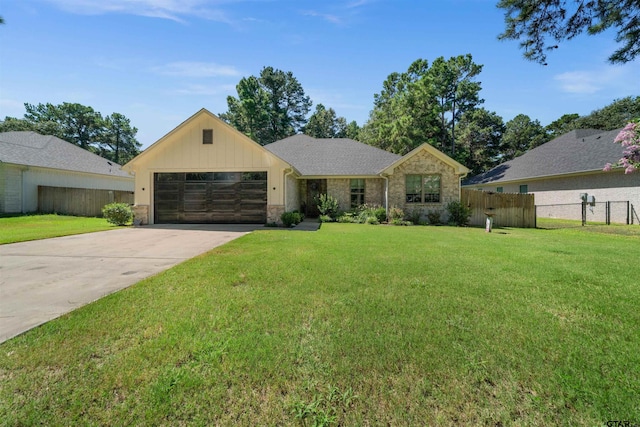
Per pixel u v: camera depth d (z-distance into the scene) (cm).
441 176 1602
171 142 1404
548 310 356
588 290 427
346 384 225
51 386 220
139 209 1398
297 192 1792
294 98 4712
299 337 289
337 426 188
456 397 211
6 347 269
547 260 618
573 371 237
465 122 3625
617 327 312
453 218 1550
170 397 209
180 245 821
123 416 193
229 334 294
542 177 2092
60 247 785
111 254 696
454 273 510
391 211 1528
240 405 204
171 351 264
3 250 740
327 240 859
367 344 276
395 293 409
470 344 277
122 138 4972
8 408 199
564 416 194
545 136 4288
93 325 312
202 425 187
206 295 400
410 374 235
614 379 227
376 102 3528
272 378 230
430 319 329
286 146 2119
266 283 452
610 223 1675
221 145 1387
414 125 2723
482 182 2723
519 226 1545
